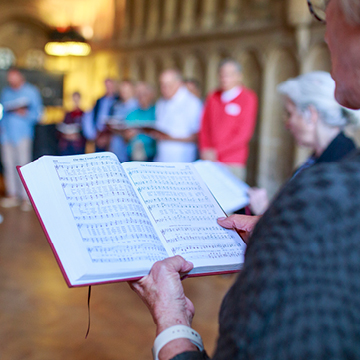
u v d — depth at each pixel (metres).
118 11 8.90
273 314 0.49
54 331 2.74
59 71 9.92
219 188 1.66
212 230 0.99
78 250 0.79
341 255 0.48
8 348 2.52
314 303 0.47
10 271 3.72
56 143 6.79
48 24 10.19
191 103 4.57
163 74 4.56
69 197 0.87
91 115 6.34
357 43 0.61
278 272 0.49
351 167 0.51
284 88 1.88
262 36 5.88
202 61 6.96
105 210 0.88
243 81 6.23
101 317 2.95
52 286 3.45
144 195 0.99
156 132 4.51
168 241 0.91
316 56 5.23
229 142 4.13
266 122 5.91
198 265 0.89
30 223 5.31
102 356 2.49
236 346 0.51
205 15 6.88
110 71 9.18
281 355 0.47
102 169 0.96
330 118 1.76
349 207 0.49
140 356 2.50
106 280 0.79
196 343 0.76
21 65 10.82
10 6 10.04
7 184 6.48
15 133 6.23
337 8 0.64
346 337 0.46
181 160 4.55
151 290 0.81
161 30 7.82
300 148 5.46
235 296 0.54
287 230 0.50
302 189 0.51
